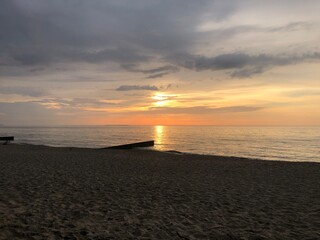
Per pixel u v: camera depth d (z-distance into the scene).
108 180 11.55
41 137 71.00
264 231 5.98
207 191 9.92
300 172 15.18
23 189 9.25
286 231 6.01
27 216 6.45
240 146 46.56
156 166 16.77
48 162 16.91
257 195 9.42
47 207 7.29
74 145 45.84
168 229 5.94
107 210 7.23
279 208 7.84
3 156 19.61
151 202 8.20
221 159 22.30
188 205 7.95
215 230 5.96
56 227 5.82
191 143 53.03
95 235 5.45
